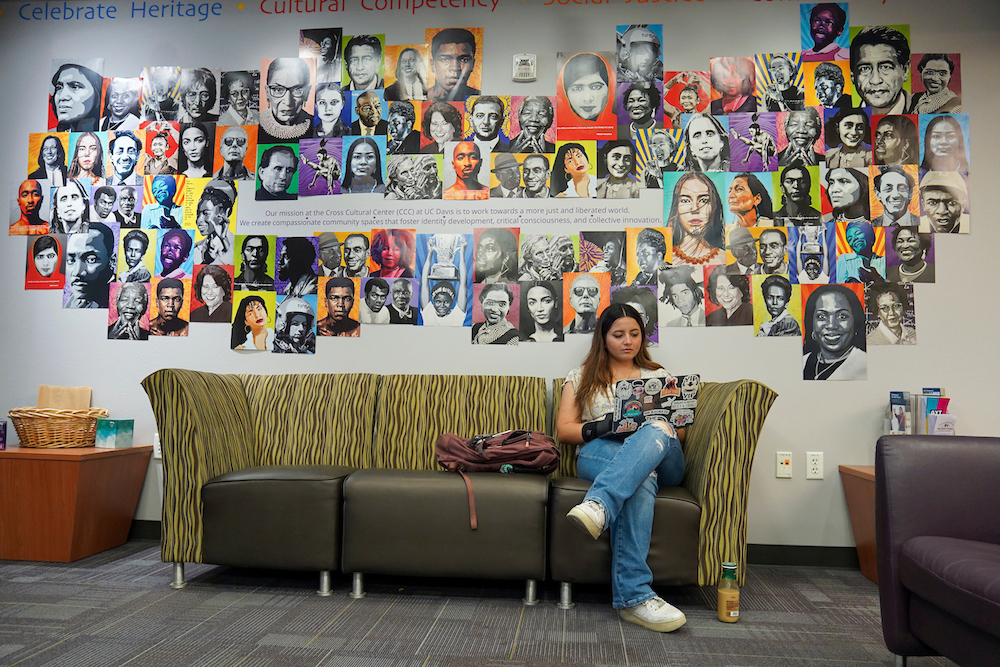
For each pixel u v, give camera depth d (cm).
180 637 179
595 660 169
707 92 288
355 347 294
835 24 285
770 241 280
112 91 311
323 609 206
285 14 308
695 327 279
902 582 154
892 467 161
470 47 299
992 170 275
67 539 254
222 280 301
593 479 219
